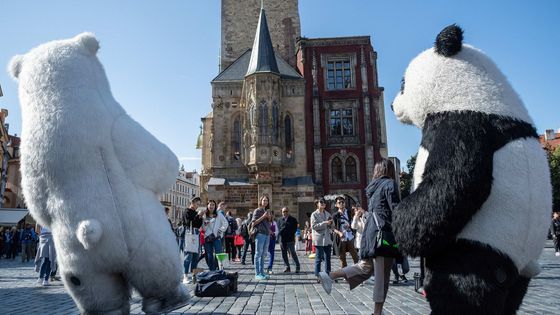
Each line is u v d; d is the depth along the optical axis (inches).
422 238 117.5
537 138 128.2
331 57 1507.1
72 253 161.6
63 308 315.9
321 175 1417.3
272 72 1366.9
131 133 174.1
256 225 475.5
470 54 134.0
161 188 178.1
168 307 171.0
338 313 279.7
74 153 161.3
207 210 488.4
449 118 124.2
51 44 181.0
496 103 124.4
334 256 799.7
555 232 818.2
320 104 1478.8
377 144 1443.2
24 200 175.0
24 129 171.3
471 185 112.4
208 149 1625.2
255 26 1694.1
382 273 225.9
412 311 285.4
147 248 164.1
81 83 172.1
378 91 1496.1
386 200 227.3
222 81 1453.0
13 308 317.1
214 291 350.9
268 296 353.4
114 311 168.7
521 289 131.3
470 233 116.9
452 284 115.4
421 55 143.5
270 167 1325.0
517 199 115.0
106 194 161.6
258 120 1332.4
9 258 1129.4
